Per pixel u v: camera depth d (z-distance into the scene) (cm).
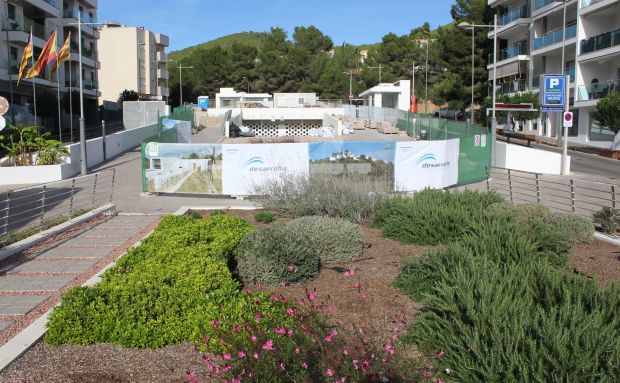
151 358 562
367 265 897
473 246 827
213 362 538
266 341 466
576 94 4009
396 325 614
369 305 694
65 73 5028
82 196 1844
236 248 881
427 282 707
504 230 882
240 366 450
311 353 456
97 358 564
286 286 793
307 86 7894
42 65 2739
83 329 598
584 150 3703
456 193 1352
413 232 1052
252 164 1730
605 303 552
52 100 4162
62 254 1023
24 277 878
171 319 612
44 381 516
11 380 518
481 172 2294
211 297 629
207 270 718
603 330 453
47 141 2452
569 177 2483
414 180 1797
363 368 421
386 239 1095
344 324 621
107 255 1015
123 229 1250
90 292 653
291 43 9300
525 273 659
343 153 1711
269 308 598
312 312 525
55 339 595
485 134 2294
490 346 478
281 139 3959
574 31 4062
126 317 608
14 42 4109
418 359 511
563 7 4281
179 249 832
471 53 5588
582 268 911
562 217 1098
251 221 1318
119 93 7269
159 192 1819
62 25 4912
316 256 839
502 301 531
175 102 8462
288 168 1706
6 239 1030
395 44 8294
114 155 3175
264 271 786
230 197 1775
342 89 8019
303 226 947
